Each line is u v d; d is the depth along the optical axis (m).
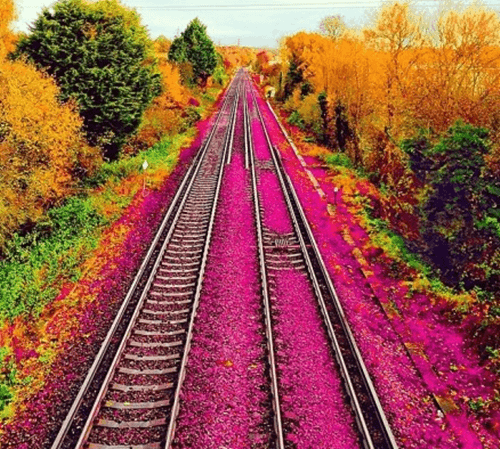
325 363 9.53
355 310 11.59
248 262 13.81
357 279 13.37
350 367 9.41
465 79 16.06
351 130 26.52
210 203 18.95
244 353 9.77
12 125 15.25
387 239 15.46
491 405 8.88
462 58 16.03
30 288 12.42
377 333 10.84
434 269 13.25
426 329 11.15
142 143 28.25
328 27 40.72
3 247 14.71
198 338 10.09
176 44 56.97
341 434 7.84
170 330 10.42
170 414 7.84
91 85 20.42
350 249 15.25
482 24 15.57
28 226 16.16
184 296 11.84
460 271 12.34
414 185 14.90
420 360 10.00
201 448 7.46
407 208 15.69
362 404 8.48
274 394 8.39
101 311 11.30
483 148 12.10
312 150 30.05
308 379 9.05
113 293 12.11
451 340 10.73
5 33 17.05
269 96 65.56
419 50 18.34
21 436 7.83
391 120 20.14
